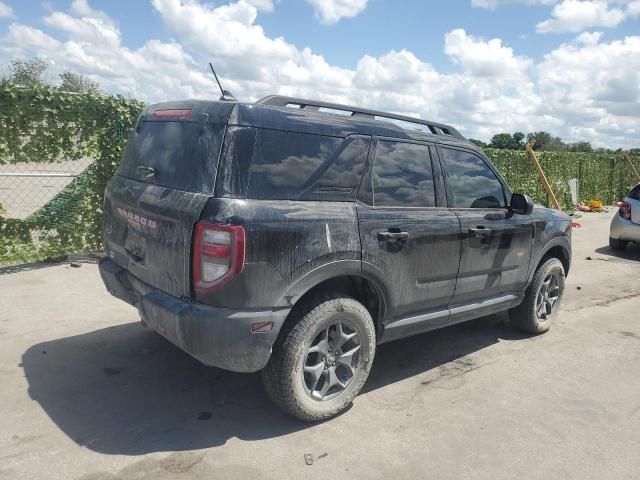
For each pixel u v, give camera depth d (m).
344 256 3.40
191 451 3.15
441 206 4.21
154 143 3.71
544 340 5.51
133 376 4.07
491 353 5.07
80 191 7.27
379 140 3.80
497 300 4.88
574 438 3.56
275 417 3.60
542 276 5.36
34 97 6.63
